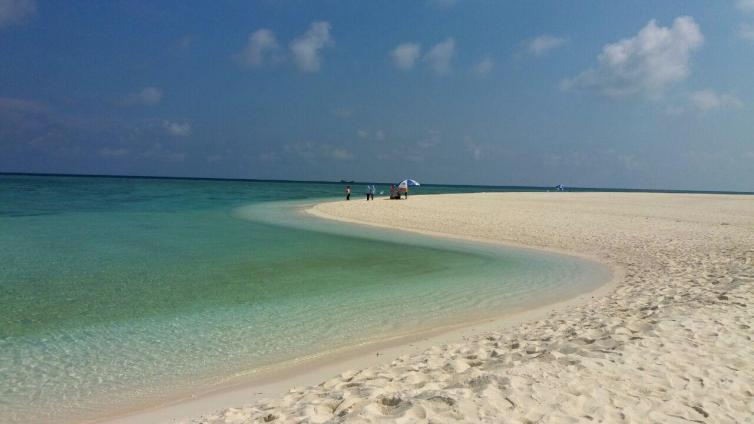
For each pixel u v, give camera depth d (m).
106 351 8.41
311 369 7.61
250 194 74.75
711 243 19.89
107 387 7.00
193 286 13.28
